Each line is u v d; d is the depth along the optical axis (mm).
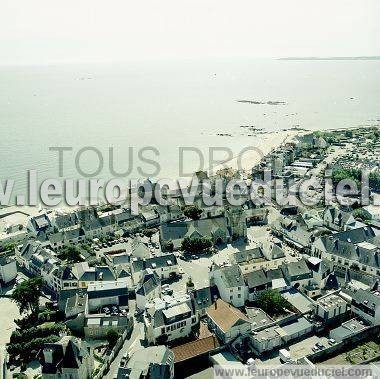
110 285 191125
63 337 151250
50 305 191750
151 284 187750
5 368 155625
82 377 141250
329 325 167750
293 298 182500
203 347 154125
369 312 163500
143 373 134125
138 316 181375
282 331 161000
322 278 192250
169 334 162875
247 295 183000
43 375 140000
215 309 170625
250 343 158375
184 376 147500
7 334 179625
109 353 157250
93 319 173625
